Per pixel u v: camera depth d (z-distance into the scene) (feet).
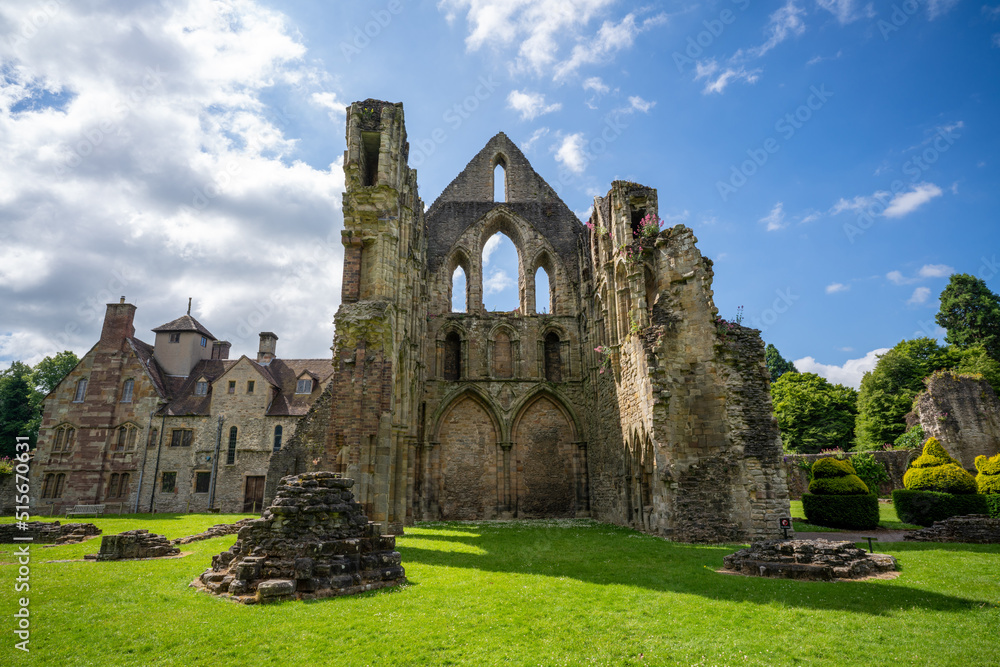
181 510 129.70
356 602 29.48
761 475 62.39
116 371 139.54
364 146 79.15
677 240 71.87
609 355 89.86
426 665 20.56
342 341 65.92
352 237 70.95
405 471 73.82
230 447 133.69
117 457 133.80
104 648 21.90
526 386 112.06
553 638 23.52
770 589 31.94
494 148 131.23
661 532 64.59
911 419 142.20
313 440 100.94
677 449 64.23
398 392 74.23
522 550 52.70
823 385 195.93
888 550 48.65
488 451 109.50
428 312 115.55
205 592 31.48
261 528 34.30
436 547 55.21
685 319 68.80
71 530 62.13
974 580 33.68
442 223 122.11
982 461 83.30
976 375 126.11
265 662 20.66
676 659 20.98
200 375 147.23
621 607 28.60
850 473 77.71
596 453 102.22
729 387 65.16
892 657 20.93
